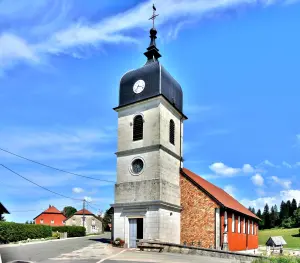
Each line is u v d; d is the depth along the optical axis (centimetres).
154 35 3444
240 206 4206
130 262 1844
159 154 2870
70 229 5316
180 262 1894
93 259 1956
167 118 3102
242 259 2145
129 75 3244
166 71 3191
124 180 3012
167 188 2900
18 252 2298
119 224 2916
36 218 9225
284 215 13488
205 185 3444
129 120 3145
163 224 2755
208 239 2891
